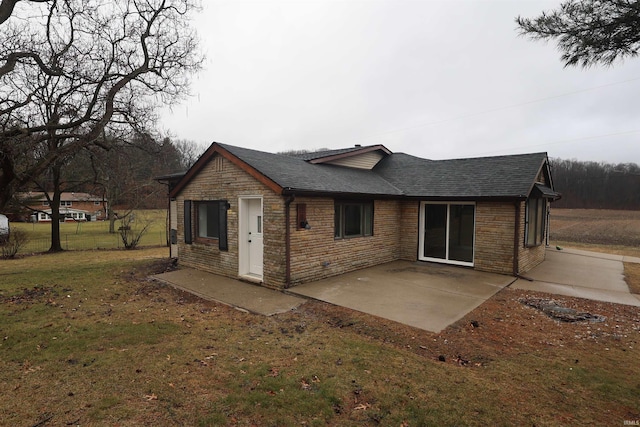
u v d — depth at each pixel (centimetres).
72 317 585
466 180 1102
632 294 766
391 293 750
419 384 369
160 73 1135
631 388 363
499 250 962
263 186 816
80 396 331
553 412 319
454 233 1072
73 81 997
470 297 728
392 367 409
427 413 315
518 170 1050
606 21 375
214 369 398
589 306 673
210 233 1013
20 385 350
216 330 537
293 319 598
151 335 504
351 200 979
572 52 418
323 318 603
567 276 949
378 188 1084
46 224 4481
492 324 569
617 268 1080
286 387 359
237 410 315
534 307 667
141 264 1163
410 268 1030
